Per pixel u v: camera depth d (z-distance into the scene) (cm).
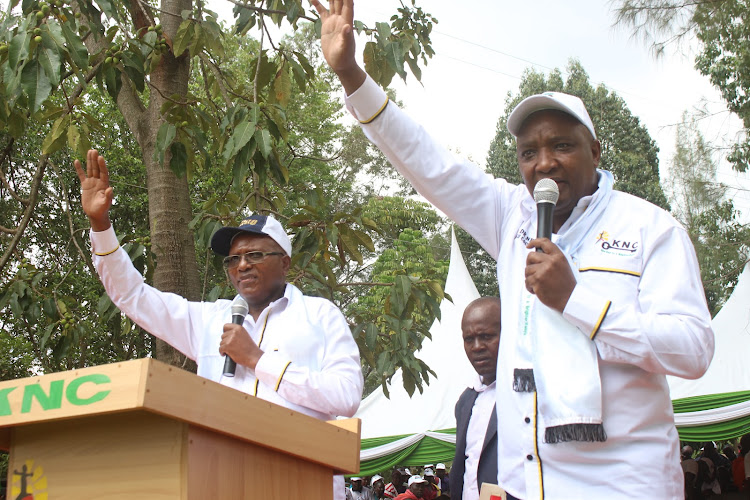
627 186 2483
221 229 325
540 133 219
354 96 230
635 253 206
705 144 1123
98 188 291
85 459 165
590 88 2694
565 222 220
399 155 235
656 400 199
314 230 552
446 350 1155
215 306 326
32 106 390
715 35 934
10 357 1164
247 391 286
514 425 207
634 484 190
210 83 611
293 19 527
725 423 976
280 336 299
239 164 471
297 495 180
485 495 205
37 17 409
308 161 1972
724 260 1116
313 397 273
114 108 1402
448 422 1063
